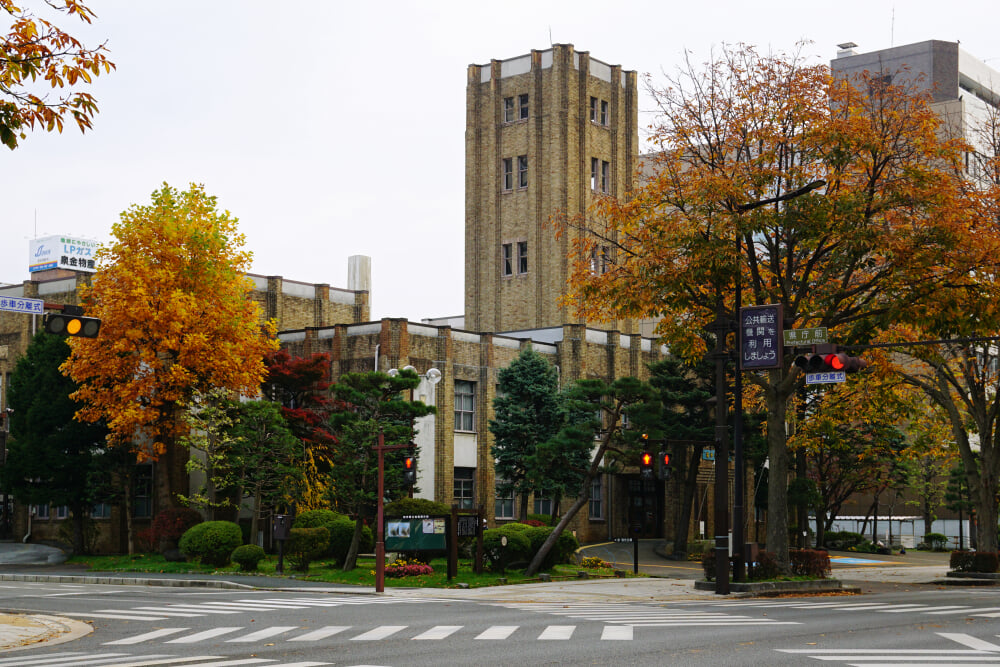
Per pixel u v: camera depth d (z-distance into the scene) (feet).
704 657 45.06
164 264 137.80
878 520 268.21
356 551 118.83
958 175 110.32
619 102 250.16
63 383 154.40
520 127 245.24
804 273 104.06
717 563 93.97
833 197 97.55
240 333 140.56
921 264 96.84
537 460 134.82
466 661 44.19
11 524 177.78
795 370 103.30
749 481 211.41
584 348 189.47
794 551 106.52
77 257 257.55
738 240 98.02
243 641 53.72
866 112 108.88
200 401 144.25
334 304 199.82
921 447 146.92
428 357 167.63
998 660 43.91
